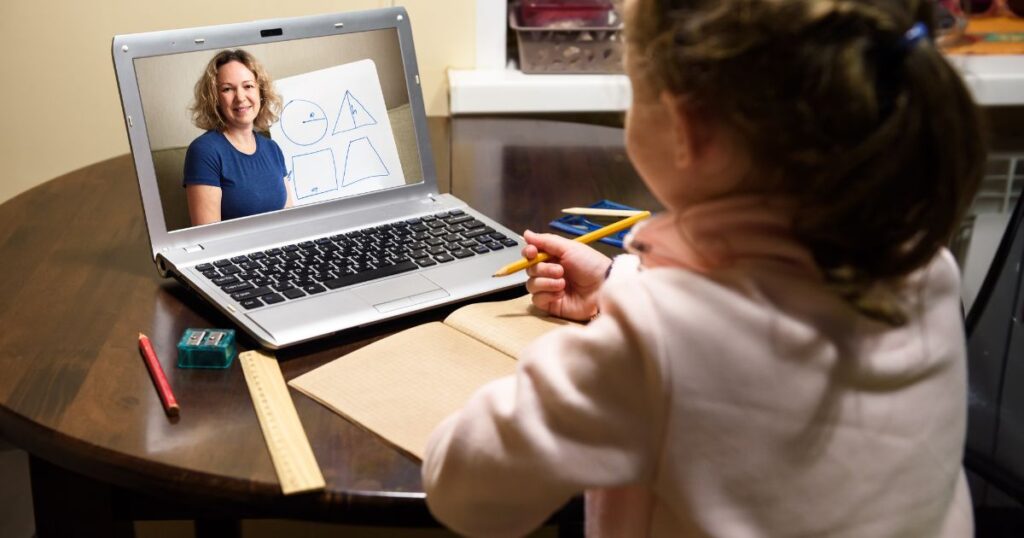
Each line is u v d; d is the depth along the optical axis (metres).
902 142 0.50
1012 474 0.95
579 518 0.74
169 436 0.76
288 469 0.71
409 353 0.86
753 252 0.56
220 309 0.92
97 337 0.90
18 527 1.57
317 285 0.96
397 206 1.15
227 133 1.04
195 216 1.03
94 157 1.79
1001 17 1.82
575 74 1.75
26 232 1.16
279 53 1.06
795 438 0.55
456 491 0.61
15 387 0.82
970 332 1.00
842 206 0.52
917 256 0.55
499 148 1.49
